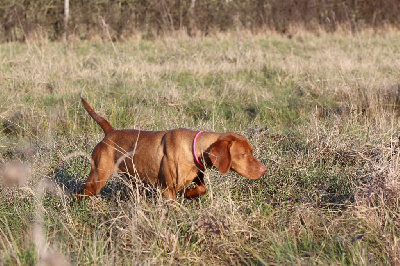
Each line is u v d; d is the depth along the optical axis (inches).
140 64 592.1
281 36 937.5
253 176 223.5
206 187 250.8
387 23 999.0
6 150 335.3
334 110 414.0
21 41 884.6
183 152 222.2
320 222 226.7
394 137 312.3
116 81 505.7
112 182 262.4
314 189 252.8
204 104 444.8
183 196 236.2
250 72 574.2
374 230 209.5
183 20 936.3
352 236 204.8
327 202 248.1
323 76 525.0
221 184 250.7
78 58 645.9
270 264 193.3
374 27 987.9
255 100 457.7
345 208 238.7
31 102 426.0
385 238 202.2
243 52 668.1
